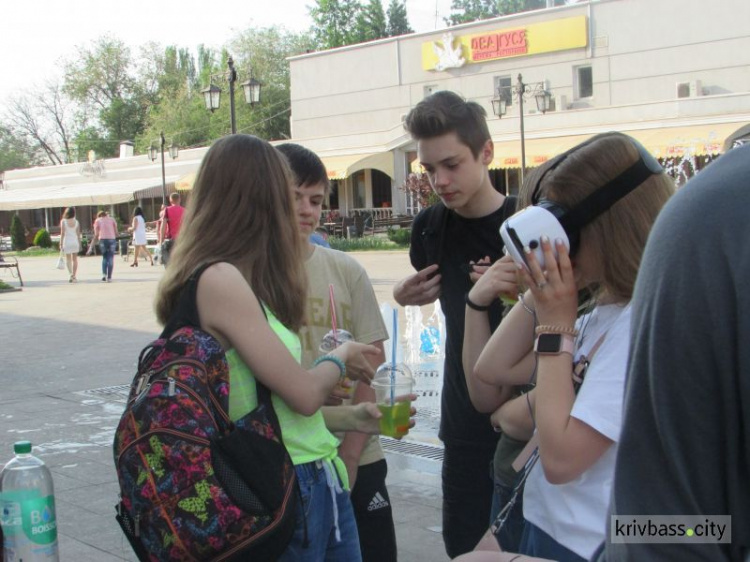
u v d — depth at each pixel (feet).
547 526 6.31
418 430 21.03
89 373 29.14
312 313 9.50
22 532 7.68
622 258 6.03
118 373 29.04
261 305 7.03
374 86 121.90
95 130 238.89
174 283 7.13
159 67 240.73
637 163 6.07
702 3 95.40
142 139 209.05
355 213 113.80
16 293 59.52
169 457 6.17
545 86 105.91
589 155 6.10
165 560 6.19
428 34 115.44
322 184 9.45
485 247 9.83
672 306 3.70
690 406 3.68
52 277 73.72
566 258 5.87
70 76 234.58
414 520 15.42
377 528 9.64
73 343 35.76
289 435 7.23
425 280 10.16
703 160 88.69
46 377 28.60
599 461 5.91
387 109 121.39
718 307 3.58
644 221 6.03
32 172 159.22
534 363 7.15
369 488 9.60
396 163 111.96
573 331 5.90
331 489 7.47
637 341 3.95
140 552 6.44
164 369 6.42
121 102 233.35
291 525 6.63
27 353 33.55
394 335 8.43
